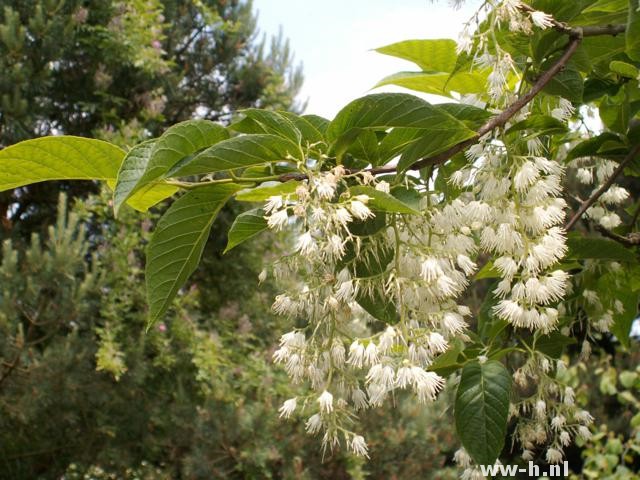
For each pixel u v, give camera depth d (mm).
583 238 532
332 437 393
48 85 2287
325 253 370
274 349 2512
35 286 1778
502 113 385
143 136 2393
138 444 2158
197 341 2262
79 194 2586
